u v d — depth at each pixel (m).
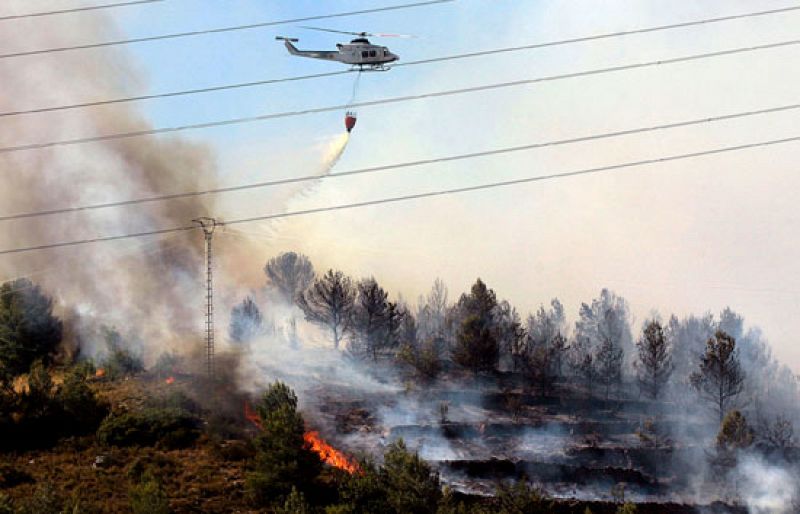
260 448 70.38
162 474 70.69
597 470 86.69
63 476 69.38
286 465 67.75
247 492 68.56
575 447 92.38
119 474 70.62
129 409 83.50
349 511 62.75
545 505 66.88
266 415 72.44
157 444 77.25
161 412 81.00
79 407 79.94
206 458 75.56
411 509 62.78
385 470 66.56
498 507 68.31
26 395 79.12
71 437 77.31
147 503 61.56
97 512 61.84
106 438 77.06
